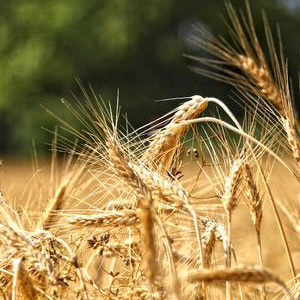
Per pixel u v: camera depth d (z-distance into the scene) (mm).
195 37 10906
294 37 105688
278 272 13133
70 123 102875
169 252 8070
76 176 10914
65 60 111812
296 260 13508
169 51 114562
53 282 8211
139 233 9070
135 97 114750
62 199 10594
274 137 10070
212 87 112000
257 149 10148
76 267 8984
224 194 9469
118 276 9586
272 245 13867
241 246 13227
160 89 115688
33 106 109562
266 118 10148
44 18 111375
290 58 105562
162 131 9414
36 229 9500
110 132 9297
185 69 114688
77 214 9250
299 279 9477
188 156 9727
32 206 10836
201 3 112375
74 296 9305
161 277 6957
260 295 9945
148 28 113688
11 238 8438
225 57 10570
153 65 116375
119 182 9250
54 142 11047
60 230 9516
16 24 111750
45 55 110750
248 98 10266
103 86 115000
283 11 106312
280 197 13305
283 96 10109
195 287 8500
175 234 9867
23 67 109562
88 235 9570
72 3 111438
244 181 9617
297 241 13641
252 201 9609
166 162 9469
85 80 114250
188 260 9297
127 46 113688
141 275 9141
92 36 112125
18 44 111750
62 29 111062
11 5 112375
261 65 10344
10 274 8992
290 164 9875
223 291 9891
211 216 9945
